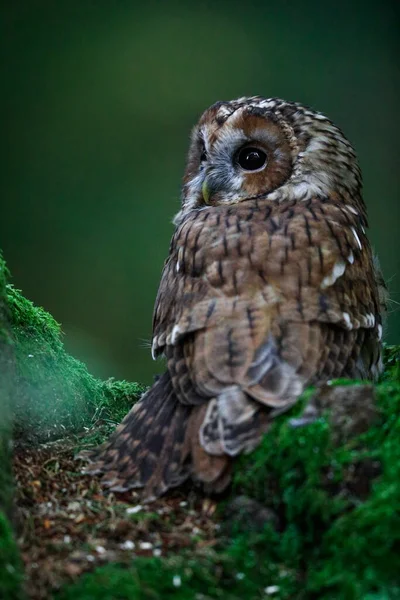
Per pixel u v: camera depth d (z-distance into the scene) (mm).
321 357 6699
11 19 29188
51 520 6219
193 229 7773
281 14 28844
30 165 27266
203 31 28750
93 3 28984
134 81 28328
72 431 8242
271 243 7289
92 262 25625
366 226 9336
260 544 5801
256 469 6039
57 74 28234
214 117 9375
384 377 8633
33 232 26391
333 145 9031
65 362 8805
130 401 9250
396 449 5688
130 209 26609
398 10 28344
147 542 5898
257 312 6742
